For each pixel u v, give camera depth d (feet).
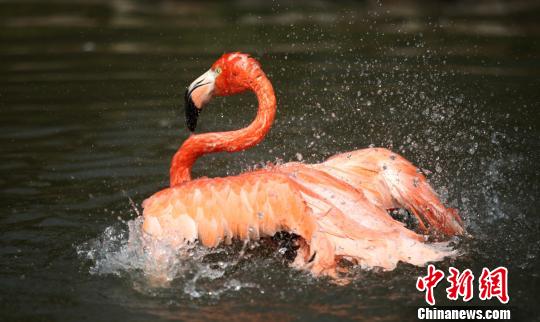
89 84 75.77
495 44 93.04
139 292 34.24
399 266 35.01
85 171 51.62
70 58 88.94
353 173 38.50
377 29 107.96
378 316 31.14
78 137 59.36
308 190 35.50
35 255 38.60
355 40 97.30
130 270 36.65
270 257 36.88
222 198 34.63
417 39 97.81
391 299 32.45
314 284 33.76
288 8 132.77
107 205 45.55
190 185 35.86
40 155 55.21
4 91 73.87
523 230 40.09
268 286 34.06
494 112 61.93
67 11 129.70
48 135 59.98
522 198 44.78
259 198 34.14
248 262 36.40
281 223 33.88
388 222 35.50
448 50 88.89
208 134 41.04
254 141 40.40
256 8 133.39
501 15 125.18
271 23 113.60
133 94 71.46
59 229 41.93
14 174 51.13
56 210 44.70
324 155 53.62
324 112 63.46
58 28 112.16
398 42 95.45
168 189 36.40
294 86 71.87
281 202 33.91
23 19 121.60
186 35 102.78
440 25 112.27
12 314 32.32
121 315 31.94
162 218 35.27
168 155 54.75
